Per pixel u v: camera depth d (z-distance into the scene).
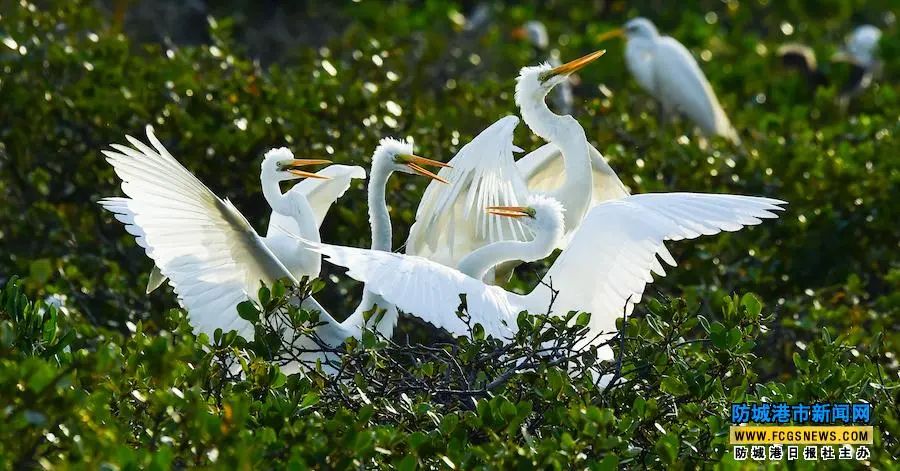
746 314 9.51
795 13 31.14
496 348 9.23
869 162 16.02
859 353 11.35
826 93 21.28
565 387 8.63
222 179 14.45
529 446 7.85
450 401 9.12
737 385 9.35
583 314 9.27
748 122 20.89
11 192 14.76
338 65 17.19
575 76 24.16
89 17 18.75
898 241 14.75
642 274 10.29
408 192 13.76
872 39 27.56
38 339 9.50
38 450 7.76
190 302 9.96
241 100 15.40
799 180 15.30
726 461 7.95
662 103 21.44
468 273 11.09
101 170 14.55
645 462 8.39
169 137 14.65
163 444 7.63
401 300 9.47
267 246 10.66
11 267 13.46
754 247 13.78
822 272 14.23
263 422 8.16
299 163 11.59
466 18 30.22
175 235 9.84
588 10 29.44
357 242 13.42
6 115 15.11
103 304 12.78
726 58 26.42
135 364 8.54
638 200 10.66
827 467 8.48
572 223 12.77
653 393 9.16
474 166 11.52
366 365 9.59
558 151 13.11
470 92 16.83
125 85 15.61
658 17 29.75
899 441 8.74
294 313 9.29
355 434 7.70
